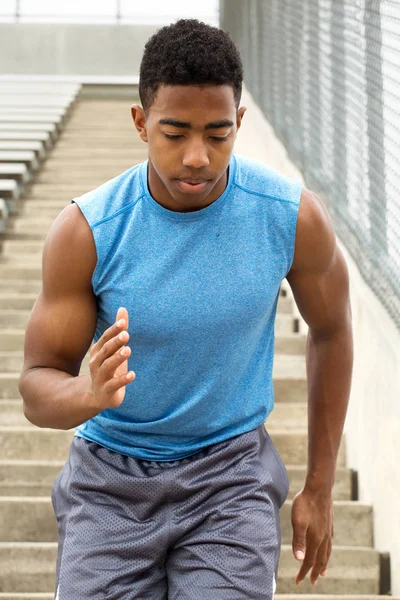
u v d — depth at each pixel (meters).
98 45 15.84
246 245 2.07
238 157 2.14
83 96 15.66
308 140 6.26
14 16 15.98
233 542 2.08
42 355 2.13
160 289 2.04
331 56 5.54
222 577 2.06
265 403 2.22
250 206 2.08
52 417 2.00
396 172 4.04
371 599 3.82
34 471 5.01
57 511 2.26
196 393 2.11
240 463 2.17
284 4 7.55
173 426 2.14
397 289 4.07
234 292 2.05
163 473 2.14
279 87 7.79
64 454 5.32
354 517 4.45
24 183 10.25
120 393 1.87
